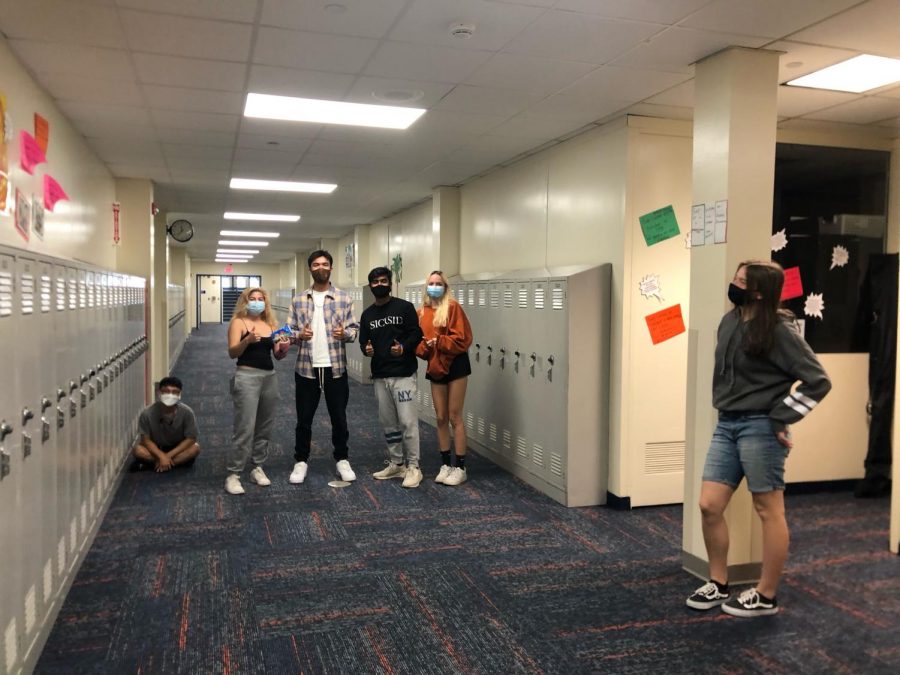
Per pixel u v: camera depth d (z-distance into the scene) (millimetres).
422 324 4645
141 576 3021
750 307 2635
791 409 2506
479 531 3691
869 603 2855
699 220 3121
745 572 3035
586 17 2639
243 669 2275
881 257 4566
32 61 3137
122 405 4453
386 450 5562
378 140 4816
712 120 3053
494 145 4949
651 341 4156
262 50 3027
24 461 2129
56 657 2328
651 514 4051
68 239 4223
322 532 3633
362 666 2305
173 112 4059
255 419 4367
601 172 4320
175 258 15734
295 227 11352
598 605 2801
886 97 3648
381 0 2496
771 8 2521
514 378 4867
